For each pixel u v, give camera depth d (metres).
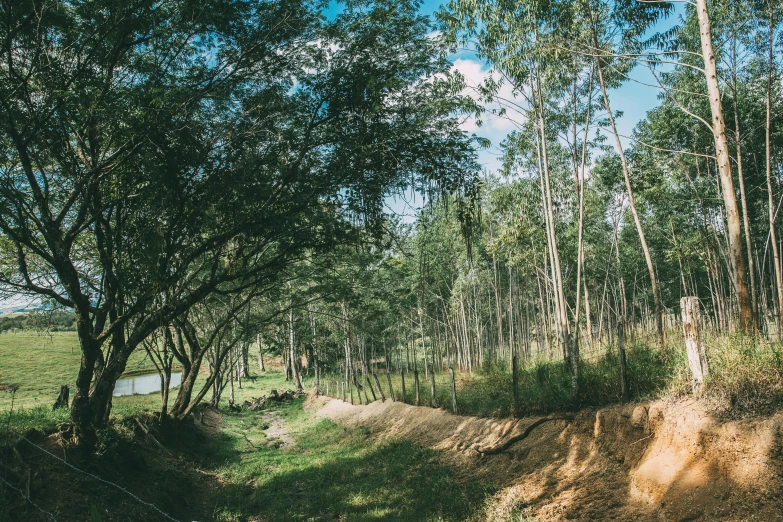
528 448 9.33
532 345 34.16
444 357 40.78
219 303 17.72
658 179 18.41
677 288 31.52
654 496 5.99
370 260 18.19
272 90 9.23
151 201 8.73
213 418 22.58
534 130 16.16
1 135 7.85
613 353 11.37
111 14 7.93
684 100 17.02
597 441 8.05
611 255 28.67
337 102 9.40
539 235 19.98
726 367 6.53
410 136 9.22
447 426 13.16
